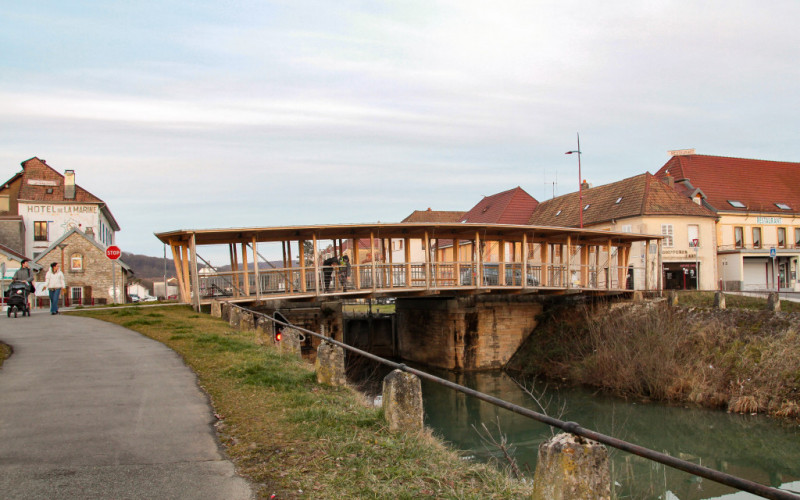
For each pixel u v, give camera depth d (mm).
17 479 5121
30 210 55281
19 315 21250
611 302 32500
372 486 5254
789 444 17422
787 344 21875
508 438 18750
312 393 9023
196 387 9000
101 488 4977
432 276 30703
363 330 42906
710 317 26266
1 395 8242
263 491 5027
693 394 22391
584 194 51438
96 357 11406
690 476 15023
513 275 31672
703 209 44281
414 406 7266
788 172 54281
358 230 28562
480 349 33562
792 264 48875
